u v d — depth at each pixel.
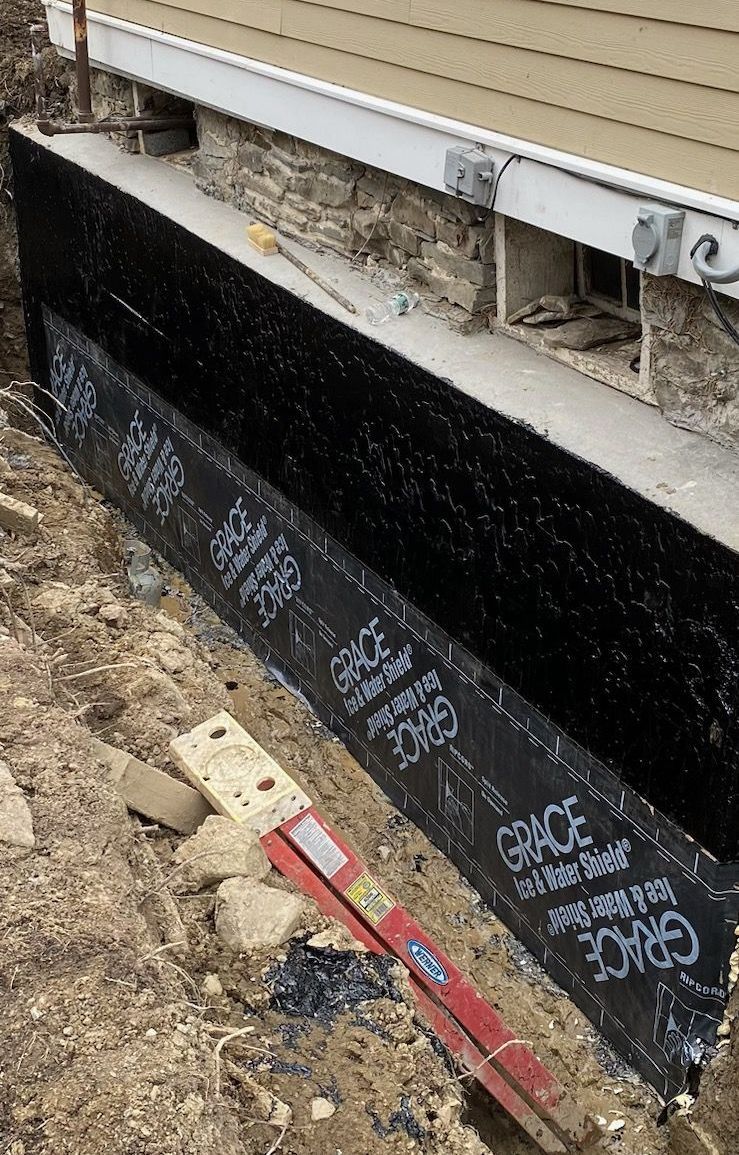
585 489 3.12
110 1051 2.12
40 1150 1.96
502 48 3.32
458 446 3.58
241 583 5.30
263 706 4.97
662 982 3.29
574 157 3.21
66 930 2.32
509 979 3.79
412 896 4.09
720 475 3.04
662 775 3.10
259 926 2.61
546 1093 2.92
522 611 3.48
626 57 2.96
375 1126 2.31
